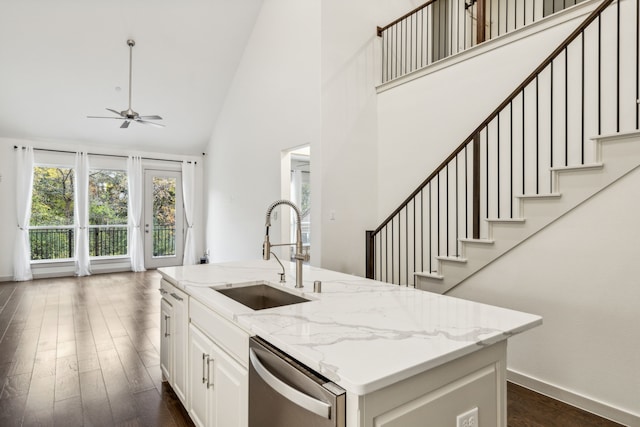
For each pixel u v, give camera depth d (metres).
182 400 2.20
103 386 2.67
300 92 4.67
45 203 6.69
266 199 5.51
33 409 2.36
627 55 2.58
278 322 1.41
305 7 4.57
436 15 5.59
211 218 7.71
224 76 6.47
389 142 4.54
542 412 2.38
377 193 4.70
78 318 4.28
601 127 2.70
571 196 2.41
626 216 2.23
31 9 4.75
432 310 1.58
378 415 0.99
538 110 3.07
